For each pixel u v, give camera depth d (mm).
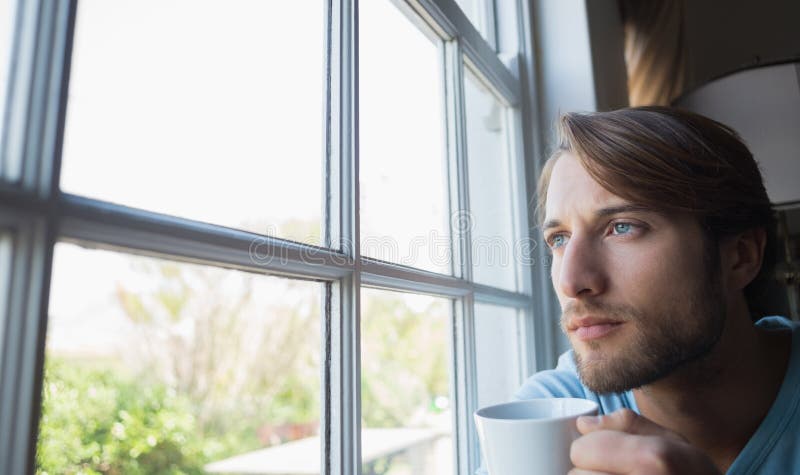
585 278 467
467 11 1042
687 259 477
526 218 1014
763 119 1139
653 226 476
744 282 557
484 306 929
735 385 550
